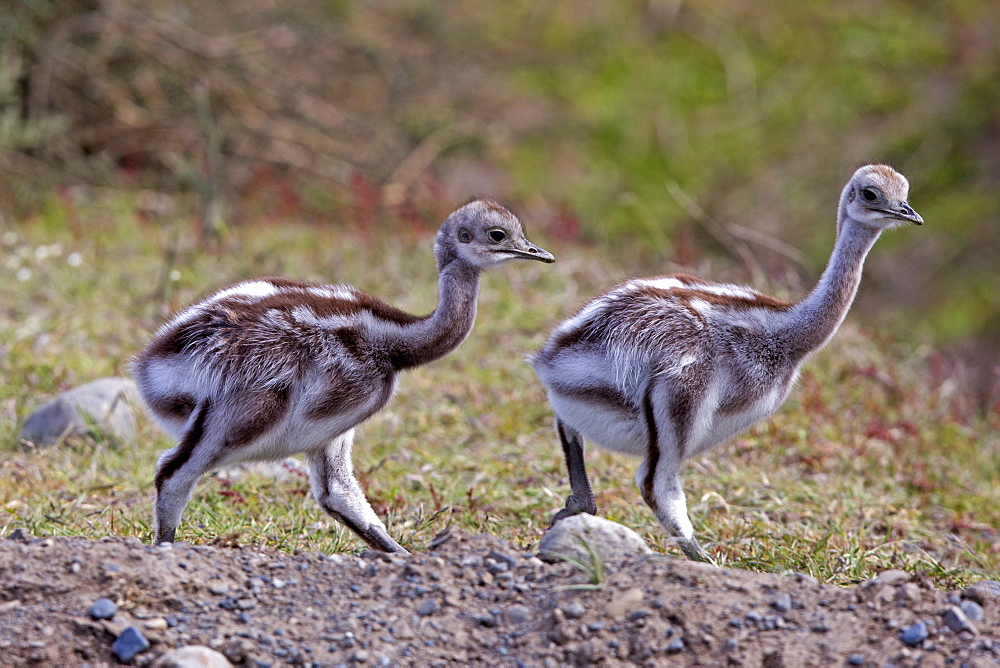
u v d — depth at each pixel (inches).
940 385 768.9
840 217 477.4
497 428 631.2
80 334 715.4
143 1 1192.2
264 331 430.0
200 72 1169.4
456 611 370.0
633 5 1585.9
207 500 516.4
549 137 1360.7
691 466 581.9
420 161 1210.6
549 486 551.8
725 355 448.8
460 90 1366.9
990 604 372.2
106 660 346.3
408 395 663.1
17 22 1075.3
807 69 1514.5
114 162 1123.3
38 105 1091.9
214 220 908.0
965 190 1387.8
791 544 494.9
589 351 448.5
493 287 822.5
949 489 621.0
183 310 458.6
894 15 1593.3
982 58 1505.9
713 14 1587.1
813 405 664.4
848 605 366.9
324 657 351.3
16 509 492.1
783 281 852.0
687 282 470.0
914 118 1450.5
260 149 1163.9
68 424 581.9
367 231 951.0
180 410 438.0
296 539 466.6
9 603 357.4
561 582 379.2
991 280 1298.0
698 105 1454.2
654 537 489.7
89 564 372.5
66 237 915.4
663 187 1316.4
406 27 1411.2
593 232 1106.1
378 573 385.4
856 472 615.2
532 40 1503.4
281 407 429.7
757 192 1337.4
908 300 1290.6
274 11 1274.6
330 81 1269.7
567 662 350.3
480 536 405.7
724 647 350.9
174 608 364.5
